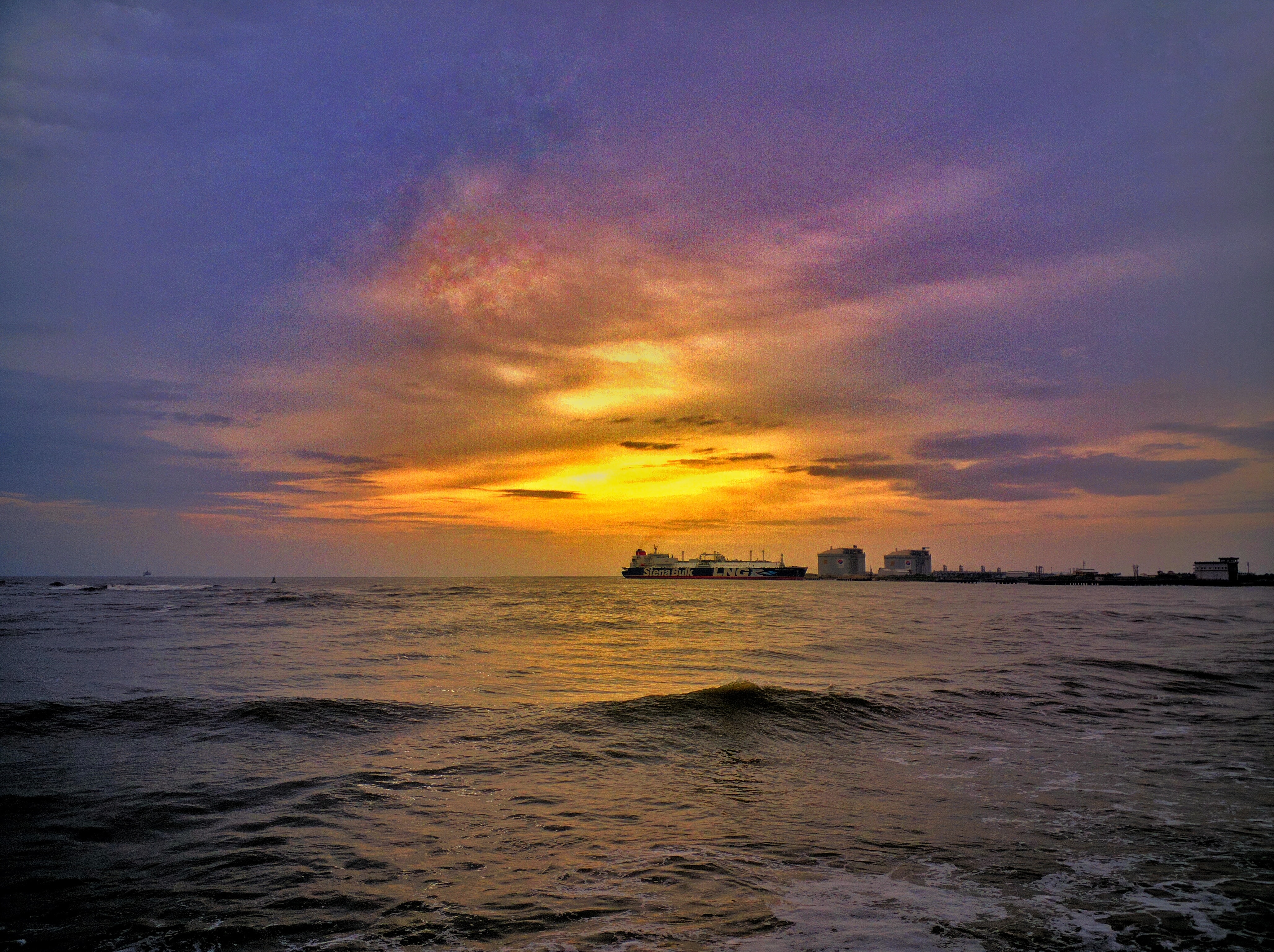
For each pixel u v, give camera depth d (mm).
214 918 6156
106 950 5664
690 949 5598
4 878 6938
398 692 17500
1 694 16359
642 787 10180
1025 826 8688
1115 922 6156
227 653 25438
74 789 9656
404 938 5812
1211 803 9617
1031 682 19812
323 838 8023
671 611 62188
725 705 15086
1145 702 17375
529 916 6180
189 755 11414
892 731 13992
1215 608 72938
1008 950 5637
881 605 80812
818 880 7000
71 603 61219
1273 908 6453
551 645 31016
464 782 10234
